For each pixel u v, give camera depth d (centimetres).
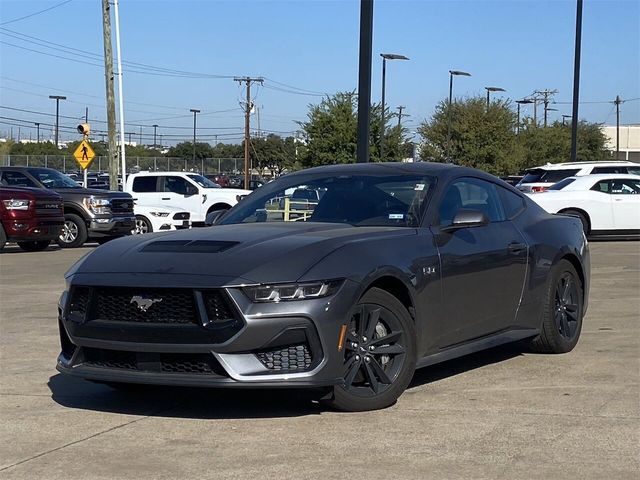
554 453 483
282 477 448
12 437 527
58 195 1902
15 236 1803
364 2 1484
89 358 560
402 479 443
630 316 948
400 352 575
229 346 509
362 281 544
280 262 529
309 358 525
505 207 722
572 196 2080
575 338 768
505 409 574
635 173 2422
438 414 562
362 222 638
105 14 3194
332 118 4453
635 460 471
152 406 597
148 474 457
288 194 693
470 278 639
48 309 1033
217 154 11231
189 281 519
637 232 2089
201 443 509
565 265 756
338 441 507
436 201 644
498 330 679
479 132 5850
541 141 6588
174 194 2580
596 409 572
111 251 586
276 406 588
